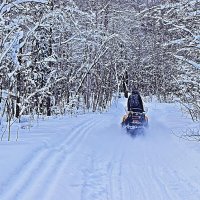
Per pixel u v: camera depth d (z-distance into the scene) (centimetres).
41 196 525
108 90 2784
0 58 991
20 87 1397
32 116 1455
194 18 1247
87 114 2091
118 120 1702
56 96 2139
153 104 2942
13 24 1124
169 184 641
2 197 498
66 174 654
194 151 887
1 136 974
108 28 3148
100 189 601
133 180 666
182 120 1600
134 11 3416
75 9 1830
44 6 1611
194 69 1395
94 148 953
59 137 1020
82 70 2464
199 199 561
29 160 704
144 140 1127
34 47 1681
